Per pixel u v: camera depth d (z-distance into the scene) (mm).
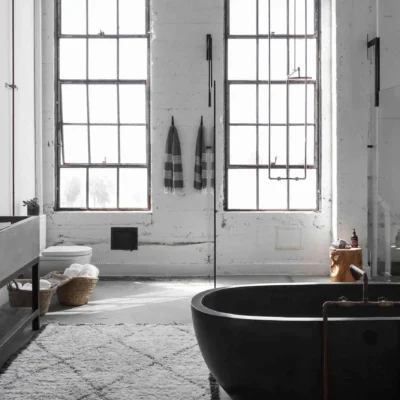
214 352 2770
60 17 6793
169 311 4980
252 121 6832
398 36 6605
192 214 6773
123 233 6742
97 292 5793
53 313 4922
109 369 3459
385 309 3551
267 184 6859
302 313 3502
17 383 3225
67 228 6766
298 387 2633
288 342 2584
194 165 6773
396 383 2639
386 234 6078
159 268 6738
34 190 6520
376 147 6438
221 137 6766
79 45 6793
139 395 3051
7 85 5457
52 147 6785
